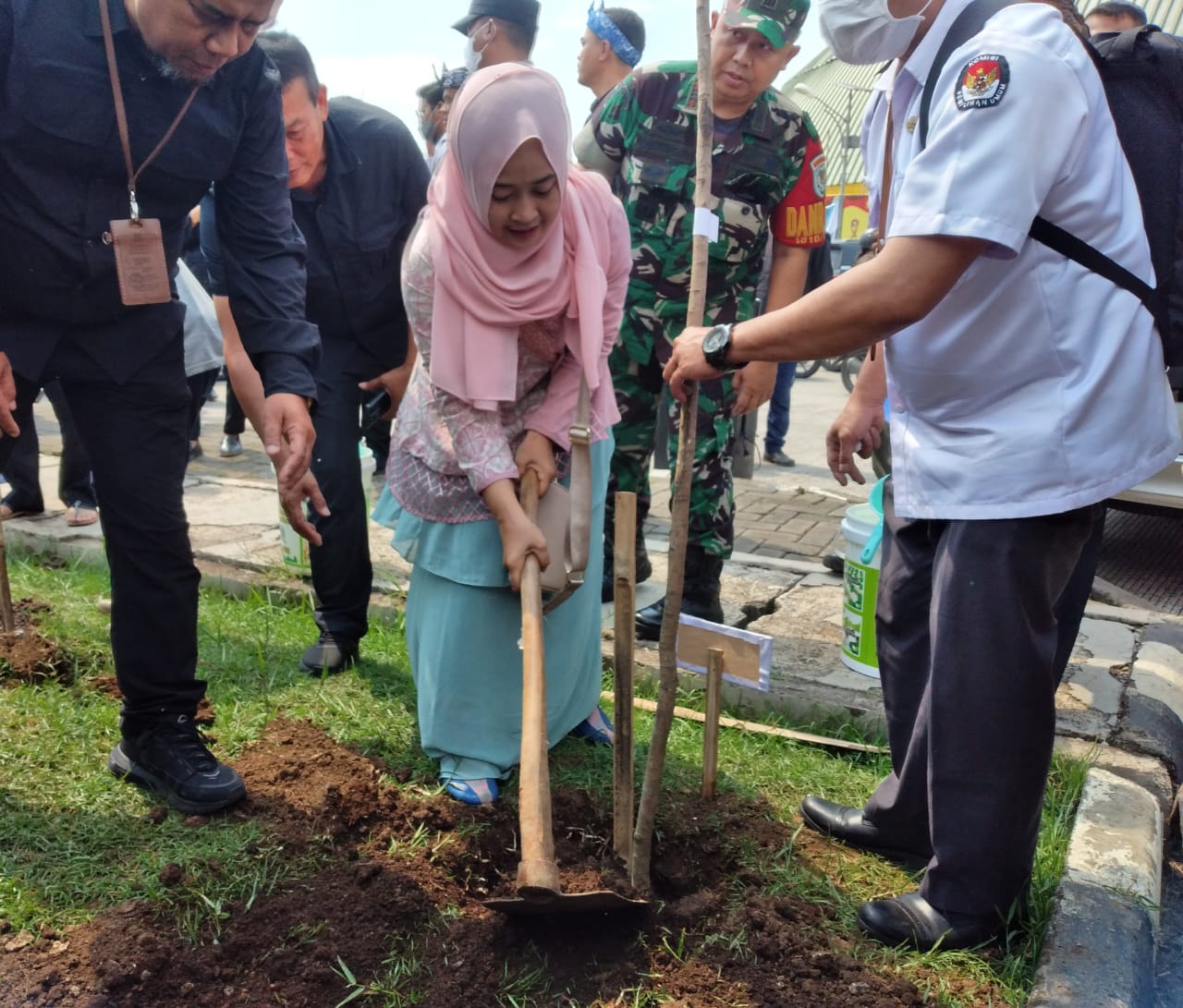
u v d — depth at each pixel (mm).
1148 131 1951
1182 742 3262
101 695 3281
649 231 3580
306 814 2600
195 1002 2008
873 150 2279
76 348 2406
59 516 5270
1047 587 2039
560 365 2688
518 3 3871
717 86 3406
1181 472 4691
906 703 2492
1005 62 1793
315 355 2666
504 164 2283
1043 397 1980
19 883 2291
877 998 2037
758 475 7352
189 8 2012
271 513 5547
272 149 2551
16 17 2057
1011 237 1800
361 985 2068
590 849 2527
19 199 2184
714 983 2072
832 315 1929
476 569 2639
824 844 2617
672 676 2230
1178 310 1977
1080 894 2336
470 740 2750
